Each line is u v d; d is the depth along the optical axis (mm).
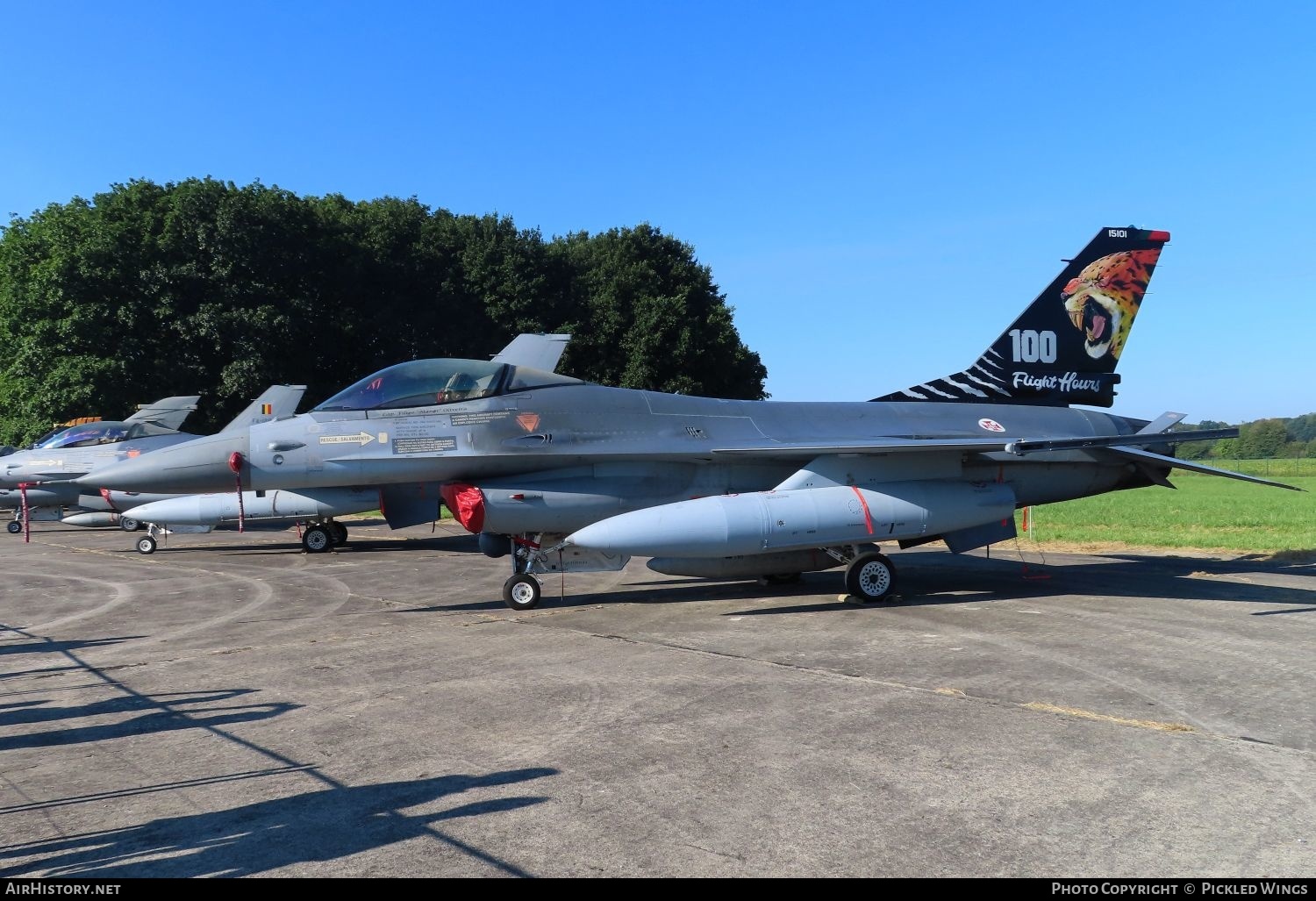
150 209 33375
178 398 25125
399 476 10648
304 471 10500
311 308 34000
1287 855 3717
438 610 10477
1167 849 3775
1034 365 13383
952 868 3613
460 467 10609
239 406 33281
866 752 5035
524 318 38969
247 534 23141
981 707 5918
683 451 10945
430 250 39719
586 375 39938
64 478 22062
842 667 7141
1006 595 11016
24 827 4191
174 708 6285
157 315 30781
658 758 4973
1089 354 13656
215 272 31656
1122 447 11352
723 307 42500
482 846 3879
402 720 5797
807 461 11422
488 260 39438
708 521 9625
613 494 10750
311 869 3684
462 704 6152
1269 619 9258
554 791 4496
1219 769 4738
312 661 7680
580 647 8109
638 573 13727
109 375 30203
